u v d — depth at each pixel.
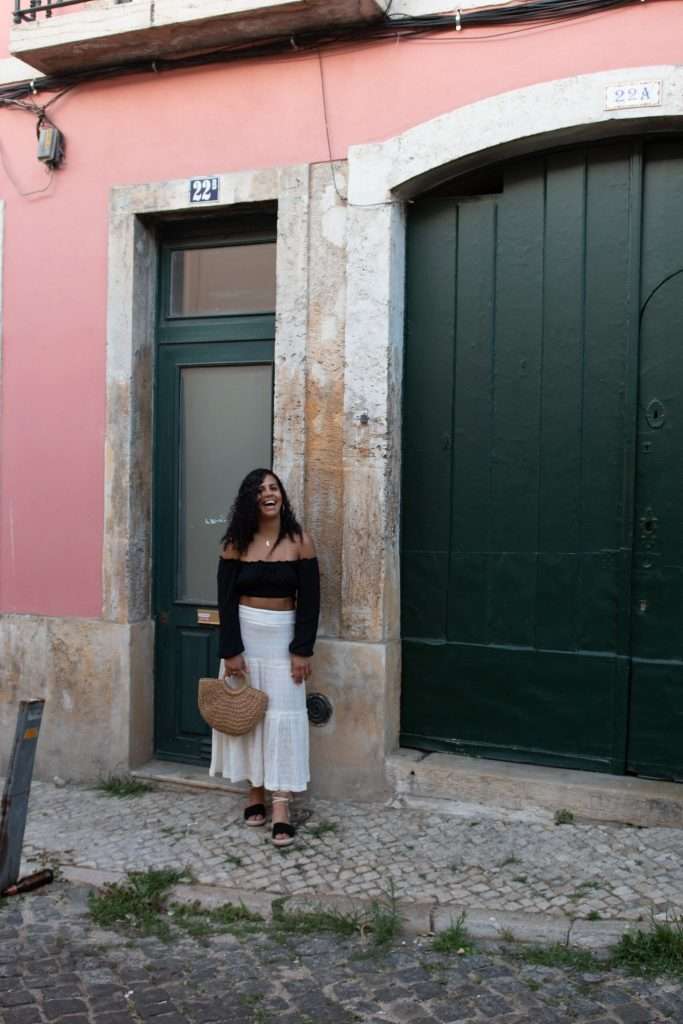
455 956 3.47
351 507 4.80
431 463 4.88
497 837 4.32
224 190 5.06
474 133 4.51
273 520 4.50
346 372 4.80
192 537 5.47
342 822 4.58
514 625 4.73
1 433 5.59
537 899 3.76
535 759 4.70
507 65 4.48
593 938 3.49
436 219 4.84
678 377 4.39
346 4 4.54
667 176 4.40
